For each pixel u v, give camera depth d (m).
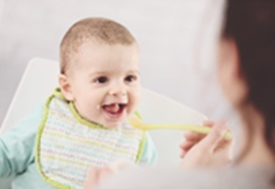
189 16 1.53
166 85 1.43
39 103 1.03
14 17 1.52
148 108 1.06
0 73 1.43
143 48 1.50
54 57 1.48
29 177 0.92
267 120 0.32
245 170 0.35
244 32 0.31
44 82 1.05
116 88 0.85
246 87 0.32
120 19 1.54
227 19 0.32
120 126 0.96
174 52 1.49
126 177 0.38
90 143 0.93
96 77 0.85
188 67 1.45
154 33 1.52
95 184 0.46
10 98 1.40
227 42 0.32
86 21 0.90
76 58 0.87
